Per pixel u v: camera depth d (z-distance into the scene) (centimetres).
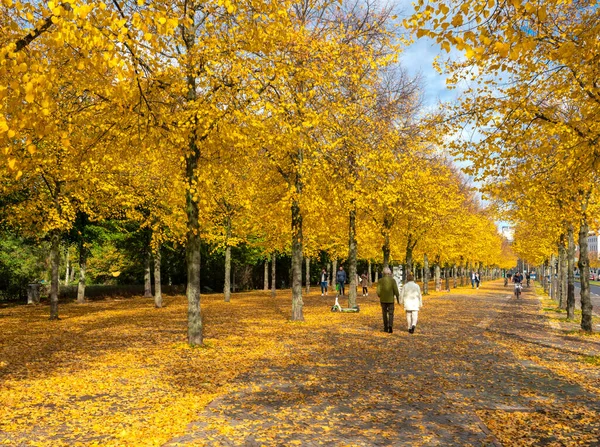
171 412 597
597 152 686
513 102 846
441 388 727
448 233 3116
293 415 584
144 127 859
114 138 931
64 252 3756
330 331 1359
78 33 513
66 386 730
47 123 573
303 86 1209
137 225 2897
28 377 793
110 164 985
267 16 795
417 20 505
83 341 1187
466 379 789
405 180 1981
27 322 1616
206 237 2367
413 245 2919
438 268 3953
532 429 543
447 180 2505
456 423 559
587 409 622
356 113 1427
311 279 5691
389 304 1342
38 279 2962
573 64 650
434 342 1177
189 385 738
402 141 1764
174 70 870
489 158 877
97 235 2603
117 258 3859
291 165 1407
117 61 523
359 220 2062
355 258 1970
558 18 766
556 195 970
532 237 2777
